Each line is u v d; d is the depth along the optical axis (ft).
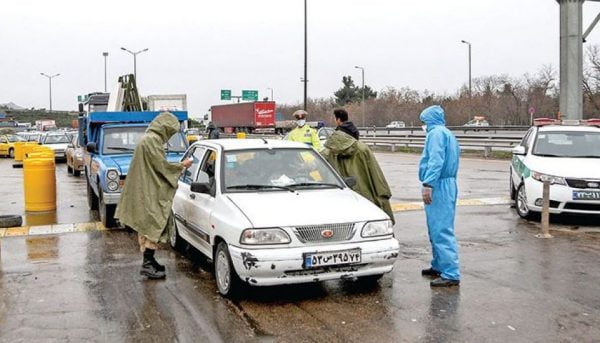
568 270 23.29
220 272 20.70
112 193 33.19
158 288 21.57
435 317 18.04
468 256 25.75
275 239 18.84
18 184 63.52
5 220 34.47
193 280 22.61
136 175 22.39
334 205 20.56
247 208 19.99
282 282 18.97
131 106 47.73
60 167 89.71
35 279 23.09
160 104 83.25
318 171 23.68
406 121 216.74
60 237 31.45
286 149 24.34
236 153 23.53
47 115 410.11
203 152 25.70
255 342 16.24
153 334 16.97
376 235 19.88
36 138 121.70
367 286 21.39
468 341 16.11
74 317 18.53
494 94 195.83
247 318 18.19
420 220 34.99
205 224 22.16
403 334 16.67
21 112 410.52
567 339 16.21
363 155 24.64
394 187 52.16
